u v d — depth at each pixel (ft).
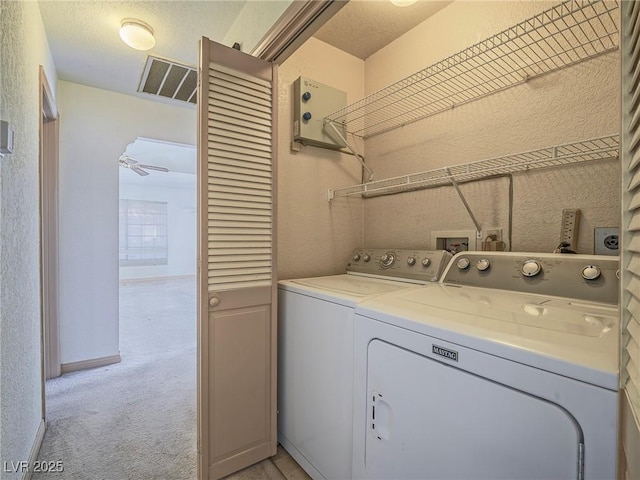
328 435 4.25
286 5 4.42
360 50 6.96
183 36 6.43
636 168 1.67
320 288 4.74
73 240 8.52
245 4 5.51
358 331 3.55
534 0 4.61
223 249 4.59
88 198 8.71
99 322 8.85
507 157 4.25
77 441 5.50
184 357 9.45
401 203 6.53
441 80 5.58
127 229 26.23
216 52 4.52
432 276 4.81
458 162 5.58
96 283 8.82
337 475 4.08
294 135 6.14
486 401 2.35
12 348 4.00
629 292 1.70
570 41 4.29
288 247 6.15
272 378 5.08
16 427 4.14
